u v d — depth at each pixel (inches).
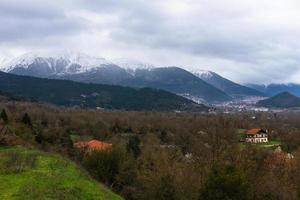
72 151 2389.3
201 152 2204.7
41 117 4539.9
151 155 2332.7
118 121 5049.2
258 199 1594.5
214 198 1285.7
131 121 5132.9
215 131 2807.6
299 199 1828.2
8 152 1117.7
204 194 1310.3
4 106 5019.7
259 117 7583.7
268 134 4874.5
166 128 4820.4
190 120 5187.0
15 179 823.7
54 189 755.4
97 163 1871.3
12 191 732.7
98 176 1844.2
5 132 1533.0
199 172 1706.4
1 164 939.3
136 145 3041.3
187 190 1555.1
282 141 4345.5
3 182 798.5
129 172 1924.2
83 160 2012.8
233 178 1288.1
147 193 1699.1
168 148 3166.8
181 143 3900.1
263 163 2049.7
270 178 1769.2
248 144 2436.0
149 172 1945.1
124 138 4151.1
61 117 4699.8
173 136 4269.2
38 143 2290.8
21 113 4434.1
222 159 1768.0
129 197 1813.5
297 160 2215.8
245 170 1638.8
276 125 5915.4
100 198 764.0
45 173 883.4
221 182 1285.7
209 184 1300.4
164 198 1514.5
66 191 753.0
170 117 5831.7
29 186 757.3
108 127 4579.2
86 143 2999.5
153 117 5610.2
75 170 973.8
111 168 1894.7
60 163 1019.9
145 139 3919.8
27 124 2760.8
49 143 2413.9
